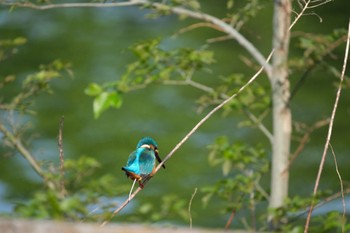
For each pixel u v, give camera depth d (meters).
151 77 10.35
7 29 33.62
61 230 4.47
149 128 23.36
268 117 22.91
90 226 4.49
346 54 8.14
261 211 17.08
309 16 33.47
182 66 10.58
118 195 7.96
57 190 8.11
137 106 24.94
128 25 34.72
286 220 9.93
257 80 26.66
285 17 10.52
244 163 10.49
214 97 10.91
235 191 10.18
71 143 22.23
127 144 22.41
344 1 34.59
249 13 11.02
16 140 9.30
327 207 17.92
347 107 24.05
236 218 17.11
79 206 6.23
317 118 23.33
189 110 24.52
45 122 23.28
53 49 31.20
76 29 33.88
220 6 35.03
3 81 9.84
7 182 19.61
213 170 20.53
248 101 10.81
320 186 19.45
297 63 10.41
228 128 22.95
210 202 18.41
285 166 10.39
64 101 25.20
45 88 9.66
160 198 18.69
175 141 22.50
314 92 25.20
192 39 32.00
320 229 9.61
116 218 16.08
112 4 10.81
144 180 7.31
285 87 10.52
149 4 10.96
